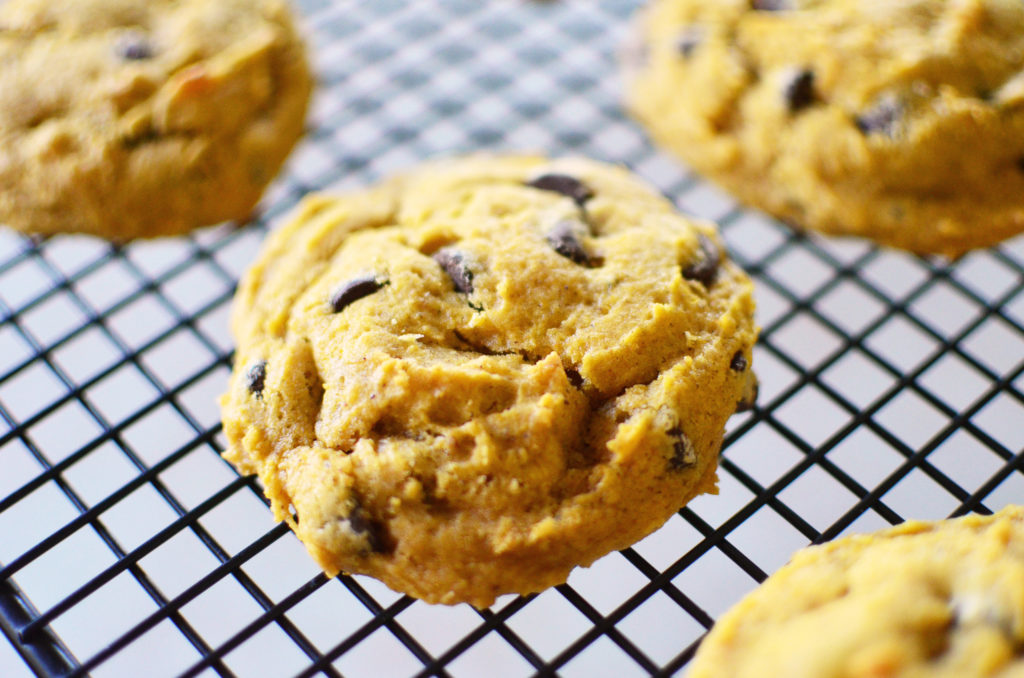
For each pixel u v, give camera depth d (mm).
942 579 186
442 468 197
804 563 193
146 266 262
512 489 196
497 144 268
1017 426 246
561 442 199
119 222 238
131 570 203
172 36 246
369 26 284
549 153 262
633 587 236
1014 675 174
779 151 237
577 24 282
